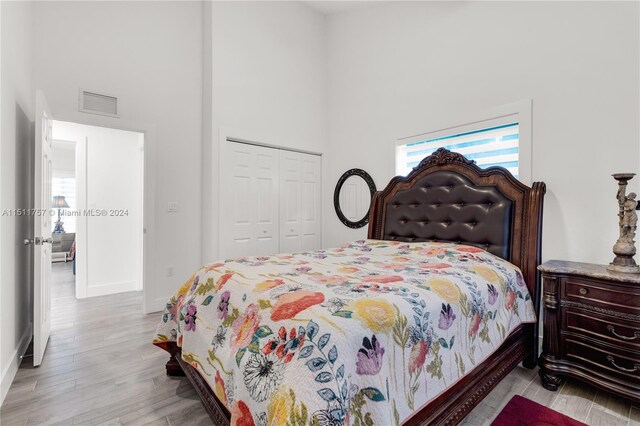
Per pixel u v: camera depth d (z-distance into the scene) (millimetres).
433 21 3104
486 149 2725
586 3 2166
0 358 1758
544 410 1644
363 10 3822
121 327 2855
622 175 1736
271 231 3820
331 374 907
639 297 1590
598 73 2113
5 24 1910
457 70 2908
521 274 2129
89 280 3953
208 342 1465
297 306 1158
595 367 1740
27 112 2516
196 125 3576
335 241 4172
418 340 1176
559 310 1876
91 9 2988
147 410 1656
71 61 2887
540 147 2373
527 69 2451
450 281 1532
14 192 2156
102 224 4066
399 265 1910
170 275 3393
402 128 3385
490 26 2676
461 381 1402
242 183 3594
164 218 3365
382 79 3604
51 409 1656
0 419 1574
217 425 1339
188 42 3537
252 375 1058
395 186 3211
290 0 3986
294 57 4027
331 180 4262
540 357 1933
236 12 3541
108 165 4121
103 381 1934
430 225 2807
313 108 4211
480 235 2463
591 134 2143
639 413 1619
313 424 838
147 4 3293
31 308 2658
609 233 2070
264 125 3736
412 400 1104
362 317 1066
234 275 1640
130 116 3180
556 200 2295
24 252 2484
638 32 1959
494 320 1649
